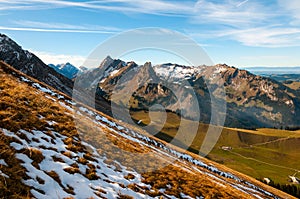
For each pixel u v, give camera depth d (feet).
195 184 62.59
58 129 54.29
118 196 39.24
